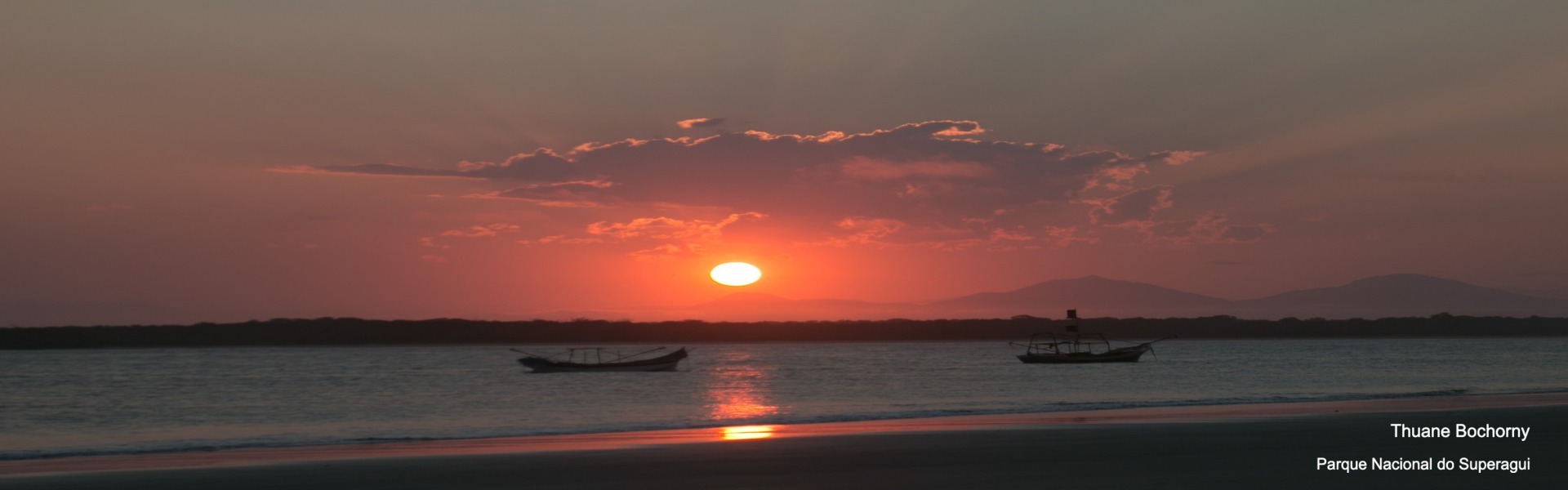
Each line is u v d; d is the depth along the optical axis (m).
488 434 38.06
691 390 78.00
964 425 36.22
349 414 55.91
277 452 29.17
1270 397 57.22
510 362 174.75
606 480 21.48
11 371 131.38
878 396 68.00
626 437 33.03
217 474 22.89
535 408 59.00
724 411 53.12
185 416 55.62
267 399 71.31
